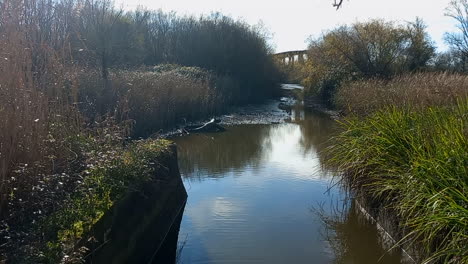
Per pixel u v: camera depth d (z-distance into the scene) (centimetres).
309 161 1197
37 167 482
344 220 738
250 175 1046
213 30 3111
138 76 1532
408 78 1400
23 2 633
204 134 1697
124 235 537
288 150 1384
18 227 435
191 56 3011
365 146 736
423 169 537
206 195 890
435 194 471
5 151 443
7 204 441
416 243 542
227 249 635
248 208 805
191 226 725
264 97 3312
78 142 616
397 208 584
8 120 454
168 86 1700
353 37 2503
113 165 604
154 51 3011
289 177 1020
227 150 1388
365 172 738
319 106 2722
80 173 562
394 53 2461
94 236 454
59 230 436
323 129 1842
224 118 2192
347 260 595
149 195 667
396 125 686
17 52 520
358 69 2462
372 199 720
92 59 1486
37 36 720
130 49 2261
